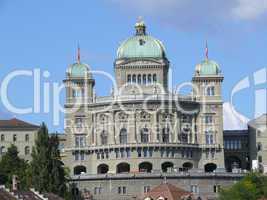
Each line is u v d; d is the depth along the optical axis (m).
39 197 189.88
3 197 175.75
